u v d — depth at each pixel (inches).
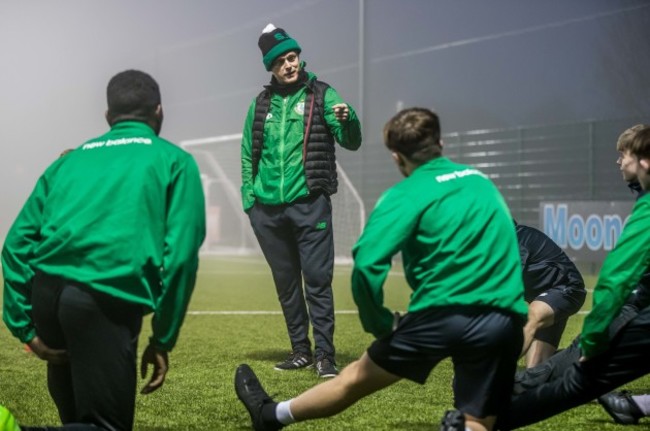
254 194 220.8
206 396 184.7
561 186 778.2
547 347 188.9
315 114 217.5
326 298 214.1
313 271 213.8
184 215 121.6
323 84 221.1
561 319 184.5
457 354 121.8
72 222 120.4
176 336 123.3
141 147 124.6
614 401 159.6
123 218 120.2
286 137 216.7
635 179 138.5
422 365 123.7
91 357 120.7
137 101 128.4
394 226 118.0
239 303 414.3
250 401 142.9
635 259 125.3
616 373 133.7
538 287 185.8
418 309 120.3
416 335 121.0
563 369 157.5
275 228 218.8
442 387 195.2
